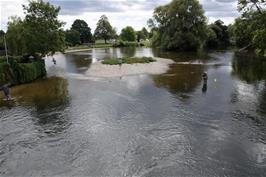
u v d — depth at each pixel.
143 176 17.89
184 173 18.16
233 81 45.53
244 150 21.05
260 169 18.42
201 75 51.78
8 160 20.25
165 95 36.81
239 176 17.73
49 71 62.06
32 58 54.50
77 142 22.83
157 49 125.06
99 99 35.38
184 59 79.38
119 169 18.70
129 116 28.72
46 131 25.25
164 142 22.52
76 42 160.62
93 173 18.31
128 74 53.88
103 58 87.56
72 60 85.12
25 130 25.61
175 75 52.28
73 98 36.12
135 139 23.12
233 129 25.00
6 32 62.38
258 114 28.86
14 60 45.88
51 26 56.53
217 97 35.44
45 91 40.41
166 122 26.84
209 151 20.94
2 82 42.44
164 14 109.56
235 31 63.47
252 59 77.06
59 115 29.42
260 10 46.22
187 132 24.44
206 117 28.11
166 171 18.41
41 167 19.20
